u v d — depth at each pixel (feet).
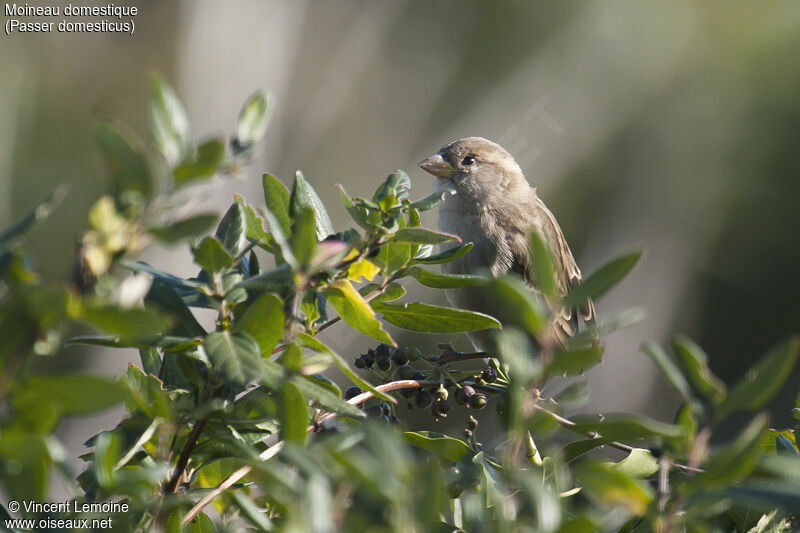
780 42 86.33
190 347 12.10
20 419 8.84
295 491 9.14
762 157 86.53
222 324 12.00
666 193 87.35
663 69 87.86
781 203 85.97
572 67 87.71
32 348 8.68
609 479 9.36
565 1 87.71
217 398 12.16
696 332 87.15
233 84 79.20
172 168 9.03
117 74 78.89
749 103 87.15
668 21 87.45
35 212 9.45
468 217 34.58
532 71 87.56
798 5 85.97
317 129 84.28
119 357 63.31
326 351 12.35
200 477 14.65
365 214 13.29
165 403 11.09
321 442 9.29
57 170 75.87
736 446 9.27
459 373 19.44
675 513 9.61
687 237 87.35
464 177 34.71
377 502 8.69
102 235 8.92
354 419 14.79
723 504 10.69
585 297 9.51
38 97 76.07
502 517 10.10
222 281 13.37
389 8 86.69
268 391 12.32
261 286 12.43
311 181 83.51
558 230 35.81
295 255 11.09
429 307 14.55
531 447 14.87
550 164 82.64
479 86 87.76
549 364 9.14
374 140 85.76
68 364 61.93
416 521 8.38
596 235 86.22
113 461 9.70
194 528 13.34
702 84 88.22
